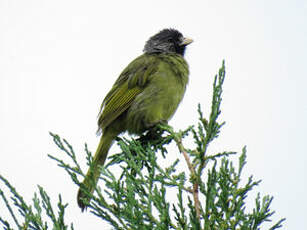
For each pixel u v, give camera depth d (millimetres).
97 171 10883
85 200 6516
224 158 6684
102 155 11445
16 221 6430
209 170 6059
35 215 6504
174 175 7023
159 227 6160
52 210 6453
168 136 9586
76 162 6871
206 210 6039
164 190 6355
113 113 11758
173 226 6262
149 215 6324
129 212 6363
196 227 5711
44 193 6512
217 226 6320
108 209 6465
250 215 6223
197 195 6527
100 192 6559
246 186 6441
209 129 6949
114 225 6406
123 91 12047
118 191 6527
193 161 7363
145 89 12062
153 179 6918
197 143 6902
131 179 6855
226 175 6574
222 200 6375
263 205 6238
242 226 6176
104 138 11656
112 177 6684
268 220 6285
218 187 6660
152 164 7051
